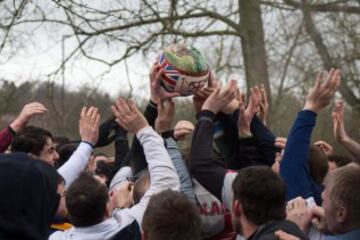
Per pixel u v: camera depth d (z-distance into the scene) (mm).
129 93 13328
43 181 2744
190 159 4379
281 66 16203
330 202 3756
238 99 5199
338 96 16438
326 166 4797
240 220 3738
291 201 4281
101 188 4102
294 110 17125
